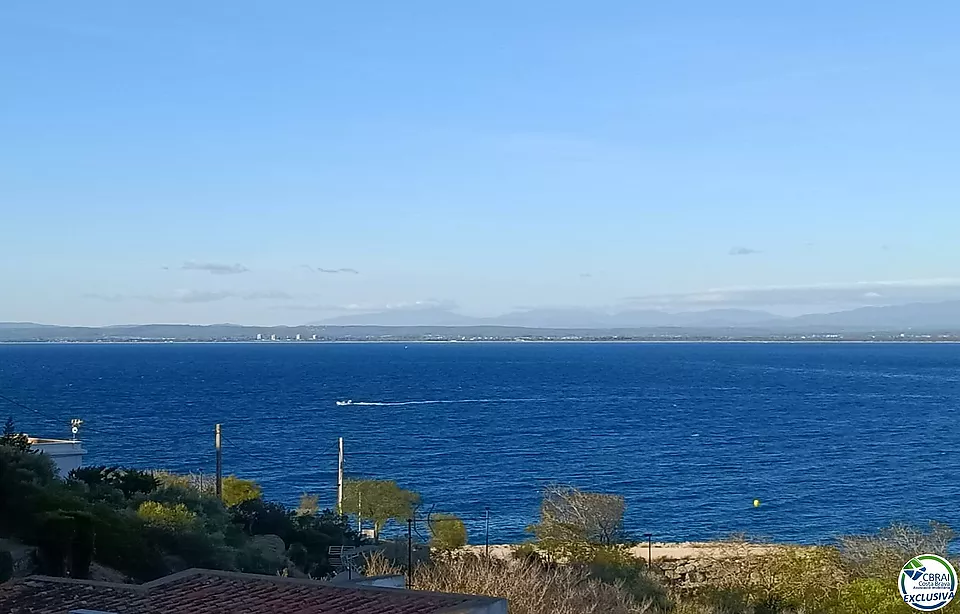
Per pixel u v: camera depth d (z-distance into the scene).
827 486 80.94
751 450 104.62
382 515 54.53
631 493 77.19
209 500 39.56
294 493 75.19
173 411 137.50
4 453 32.53
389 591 16.75
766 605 35.06
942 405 159.75
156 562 31.23
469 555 38.19
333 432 116.50
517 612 25.28
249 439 108.38
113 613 15.57
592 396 178.12
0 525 29.59
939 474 87.44
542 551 41.50
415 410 147.50
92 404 144.75
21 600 16.56
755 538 57.75
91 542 28.88
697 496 76.00
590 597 28.98
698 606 33.34
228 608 15.84
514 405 157.75
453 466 91.38
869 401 167.88
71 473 40.59
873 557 37.00
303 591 16.84
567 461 95.50
